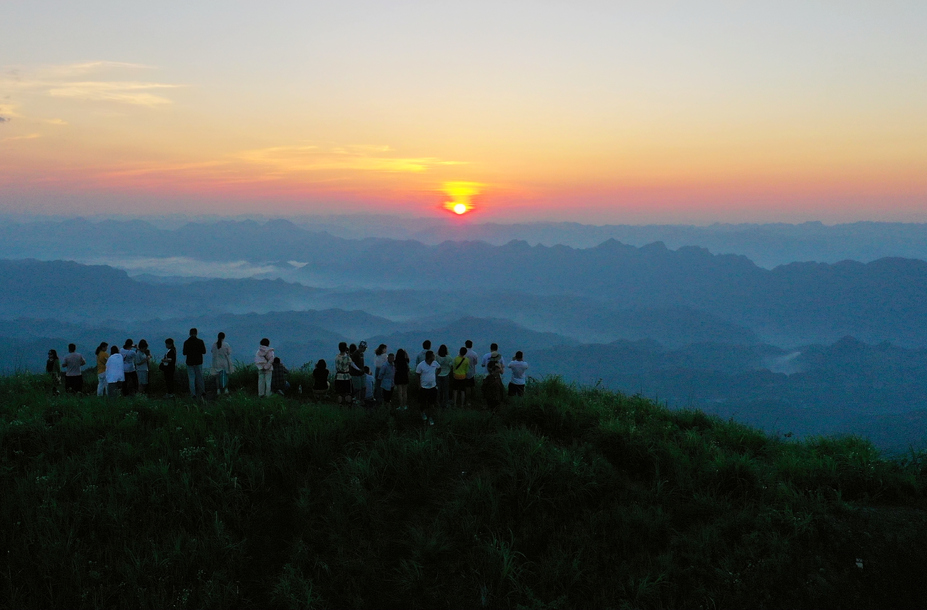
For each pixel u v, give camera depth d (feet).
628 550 28.19
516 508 30.91
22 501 29.35
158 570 26.30
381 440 37.52
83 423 39.42
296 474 33.96
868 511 31.01
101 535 28.53
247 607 25.30
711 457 39.45
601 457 35.65
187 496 30.89
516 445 36.09
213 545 27.94
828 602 22.47
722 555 27.25
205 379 55.88
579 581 26.09
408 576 26.55
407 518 30.81
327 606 25.20
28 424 37.93
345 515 30.35
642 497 32.37
